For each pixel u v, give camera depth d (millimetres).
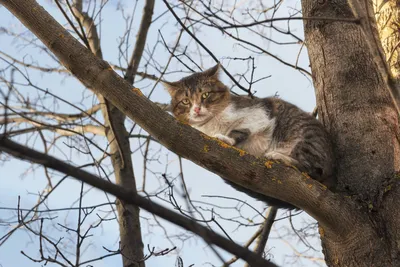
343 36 7496
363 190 6570
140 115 5883
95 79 6039
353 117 7023
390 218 6312
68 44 6172
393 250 6184
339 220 6102
